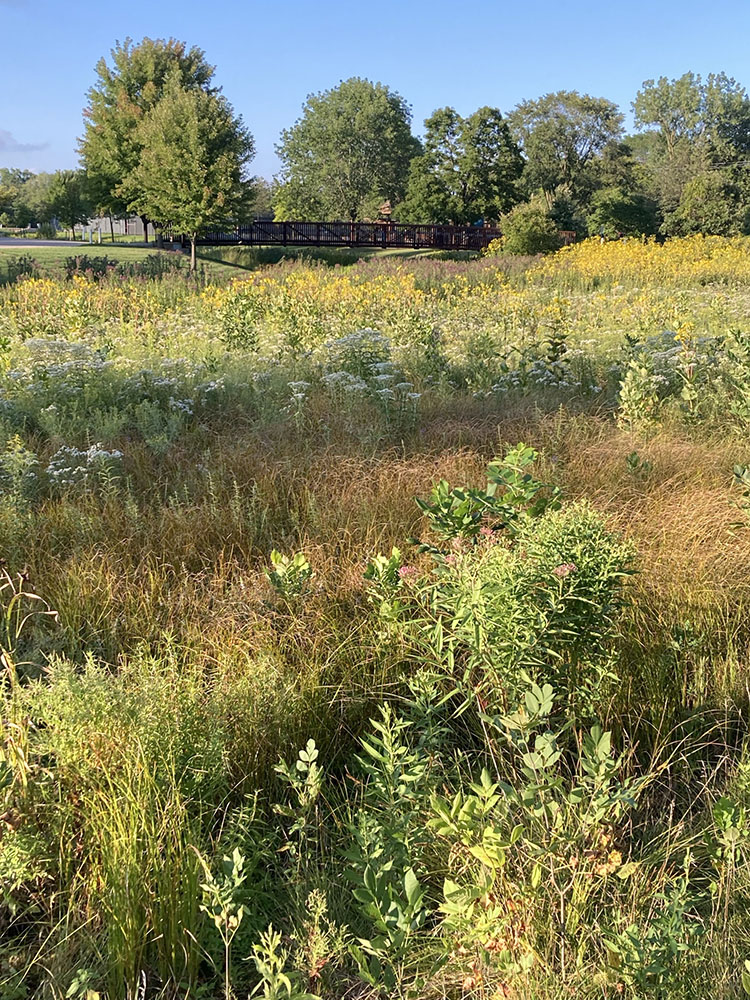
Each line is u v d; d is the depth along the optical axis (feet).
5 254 103.91
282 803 9.19
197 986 7.14
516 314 41.93
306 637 11.62
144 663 9.77
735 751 9.91
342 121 216.33
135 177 115.55
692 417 22.72
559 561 9.01
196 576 13.75
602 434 21.07
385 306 46.34
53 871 7.90
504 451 19.93
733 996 6.20
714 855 7.73
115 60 141.59
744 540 14.20
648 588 12.60
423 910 7.22
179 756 8.56
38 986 7.07
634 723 10.34
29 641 11.51
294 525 15.71
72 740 8.23
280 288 51.83
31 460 17.20
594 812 7.06
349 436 21.12
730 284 66.18
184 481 17.95
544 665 9.17
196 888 7.29
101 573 13.37
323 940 6.54
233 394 26.32
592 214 164.14
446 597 9.98
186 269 81.87
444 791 8.88
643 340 33.40
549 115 231.09
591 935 6.67
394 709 10.67
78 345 28.58
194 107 97.19
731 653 11.22
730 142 261.24
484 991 6.52
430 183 182.80
